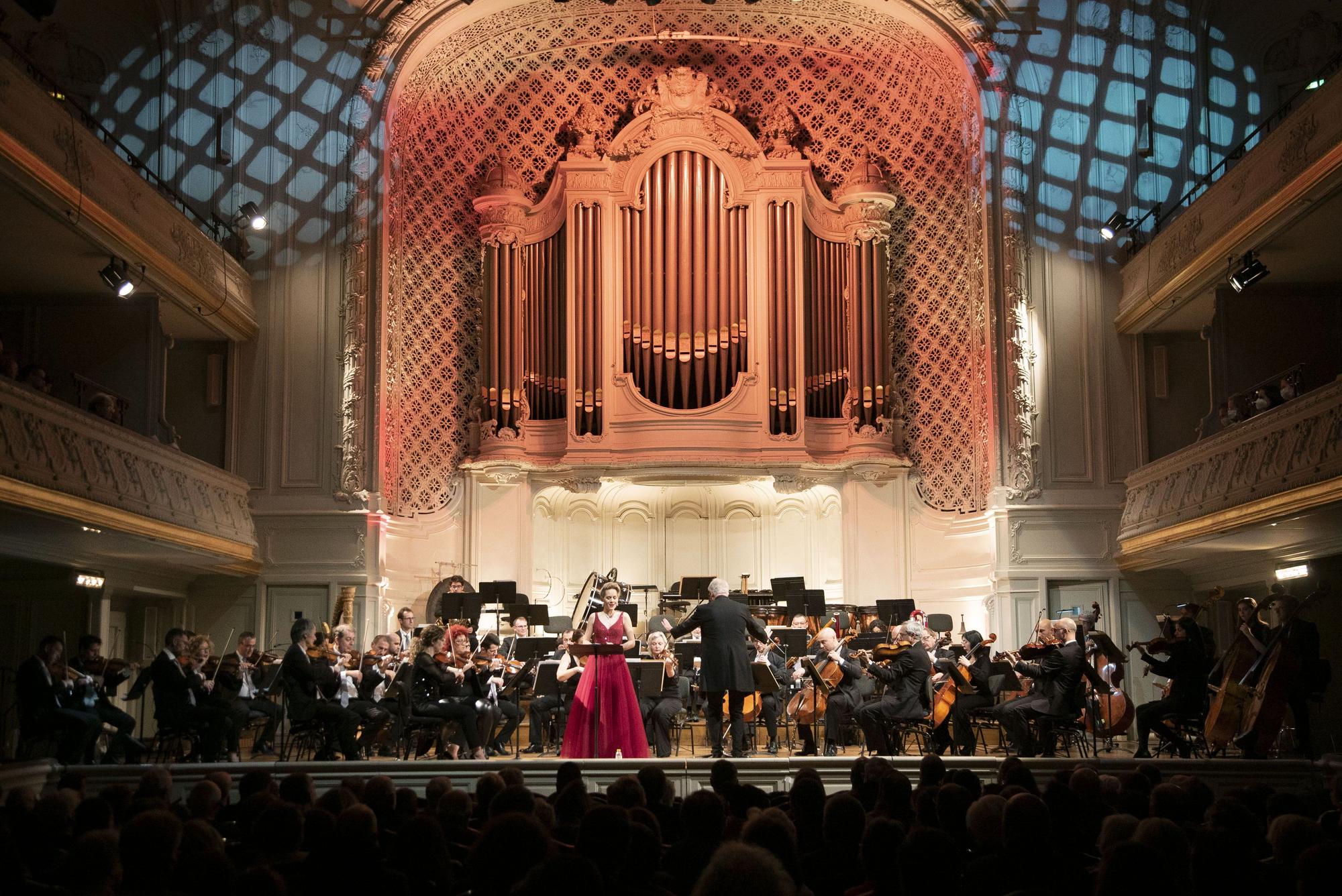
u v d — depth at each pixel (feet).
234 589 55.26
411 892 14.34
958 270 60.59
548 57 63.21
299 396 56.08
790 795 19.30
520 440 59.72
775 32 61.87
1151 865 10.55
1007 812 13.99
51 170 39.32
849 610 55.47
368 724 39.50
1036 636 38.99
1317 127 39.99
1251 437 42.42
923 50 60.03
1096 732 40.98
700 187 60.64
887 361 60.18
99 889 12.13
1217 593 39.42
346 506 55.31
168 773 20.97
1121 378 56.65
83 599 48.29
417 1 57.06
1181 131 57.77
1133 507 53.31
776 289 59.93
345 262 56.49
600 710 35.88
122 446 42.57
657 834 16.29
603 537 62.90
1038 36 58.29
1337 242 45.37
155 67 57.62
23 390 36.06
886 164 63.05
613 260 60.18
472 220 62.54
